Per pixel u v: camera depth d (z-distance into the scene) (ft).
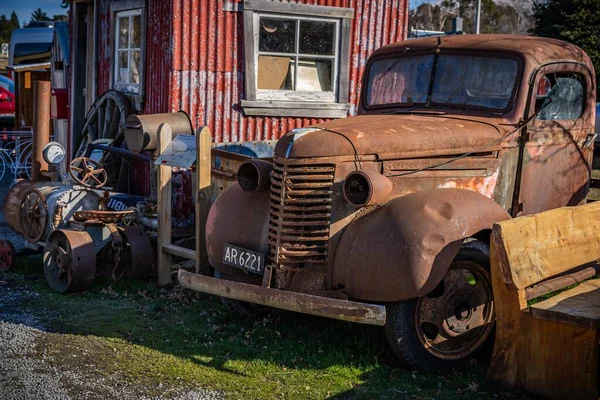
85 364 16.62
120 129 31.63
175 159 22.44
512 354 15.47
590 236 17.72
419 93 20.63
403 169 17.01
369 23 32.99
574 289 16.52
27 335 18.48
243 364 16.78
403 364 16.49
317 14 31.45
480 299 16.92
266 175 17.20
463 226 15.53
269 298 16.11
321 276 16.43
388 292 15.29
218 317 20.13
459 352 16.63
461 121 18.63
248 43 30.25
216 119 30.22
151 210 24.59
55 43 43.11
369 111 21.61
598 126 55.57
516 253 15.16
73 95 39.11
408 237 15.24
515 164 19.17
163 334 18.80
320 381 15.83
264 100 30.89
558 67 20.02
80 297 22.09
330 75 32.58
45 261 22.98
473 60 20.02
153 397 14.87
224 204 18.49
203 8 29.50
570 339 14.58
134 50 32.53
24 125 57.36
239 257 17.49
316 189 16.24
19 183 26.81
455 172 17.83
